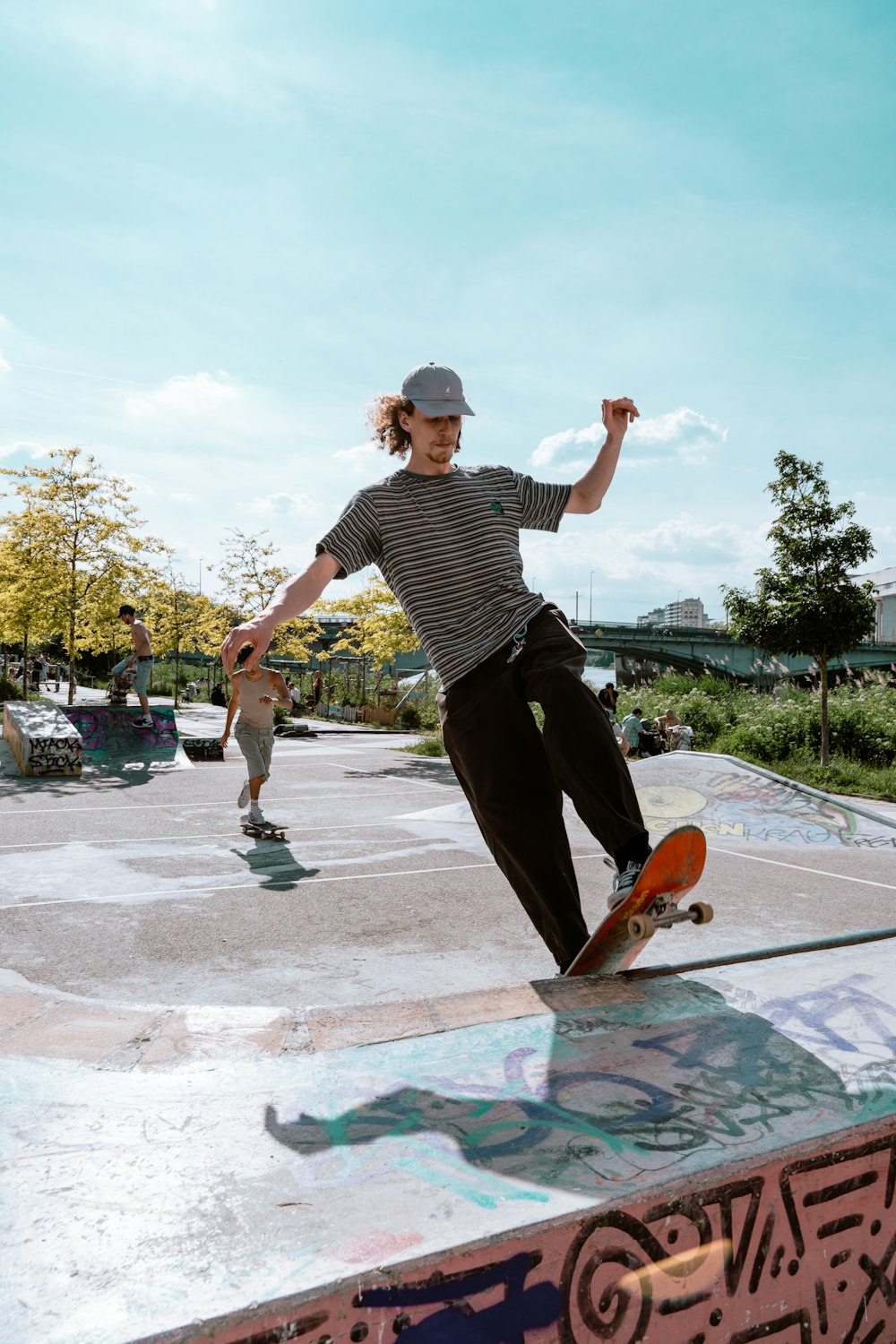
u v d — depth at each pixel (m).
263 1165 1.36
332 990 4.32
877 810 12.63
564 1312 1.25
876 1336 1.62
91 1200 1.25
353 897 6.15
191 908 5.78
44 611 21.25
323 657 31.31
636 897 2.00
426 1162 1.38
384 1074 1.70
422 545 2.39
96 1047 1.93
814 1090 1.67
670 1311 1.36
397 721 27.02
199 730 20.64
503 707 2.37
